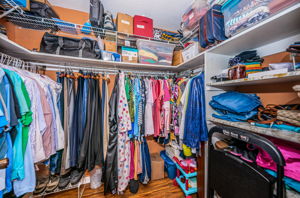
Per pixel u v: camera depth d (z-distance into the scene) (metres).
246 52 0.94
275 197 0.52
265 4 0.62
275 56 0.86
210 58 1.09
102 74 1.45
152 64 1.49
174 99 1.49
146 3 1.36
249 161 0.67
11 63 1.02
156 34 1.68
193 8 1.21
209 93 1.09
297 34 0.74
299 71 0.51
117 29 1.41
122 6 1.40
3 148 0.65
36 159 0.84
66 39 1.20
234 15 0.80
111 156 1.30
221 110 1.00
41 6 1.09
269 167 0.59
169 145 1.81
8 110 0.67
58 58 1.20
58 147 1.07
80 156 1.15
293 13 0.54
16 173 0.71
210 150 0.86
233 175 0.68
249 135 0.59
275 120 0.65
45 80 1.07
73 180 1.29
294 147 0.62
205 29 0.98
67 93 1.20
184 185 1.36
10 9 0.92
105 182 1.29
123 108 1.30
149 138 2.00
